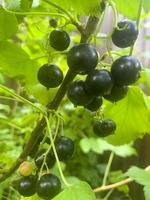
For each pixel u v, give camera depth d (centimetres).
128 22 10
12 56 13
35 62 13
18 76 13
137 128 14
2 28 12
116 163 32
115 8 10
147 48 32
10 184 16
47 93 12
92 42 12
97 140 24
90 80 10
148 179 12
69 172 30
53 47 11
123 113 13
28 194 11
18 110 27
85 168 30
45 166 11
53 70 11
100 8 10
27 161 12
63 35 11
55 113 11
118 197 29
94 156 31
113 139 14
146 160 31
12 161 18
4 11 11
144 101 13
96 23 11
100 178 31
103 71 10
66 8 11
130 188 28
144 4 10
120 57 10
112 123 12
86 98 10
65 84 11
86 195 9
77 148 29
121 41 10
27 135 17
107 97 11
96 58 10
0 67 13
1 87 12
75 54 10
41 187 10
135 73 10
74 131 27
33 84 13
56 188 10
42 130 12
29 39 23
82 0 10
